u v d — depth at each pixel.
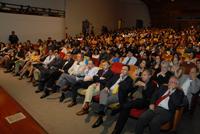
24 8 12.97
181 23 21.59
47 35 14.10
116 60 6.97
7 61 8.21
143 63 5.16
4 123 2.60
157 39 12.08
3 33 12.02
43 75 5.38
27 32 13.00
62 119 3.87
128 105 3.27
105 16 19.12
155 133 2.93
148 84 3.67
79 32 16.47
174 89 3.21
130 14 22.00
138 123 3.05
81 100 4.85
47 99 4.91
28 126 2.59
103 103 3.69
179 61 5.57
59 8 14.84
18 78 6.91
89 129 3.51
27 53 7.91
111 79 4.27
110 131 3.45
